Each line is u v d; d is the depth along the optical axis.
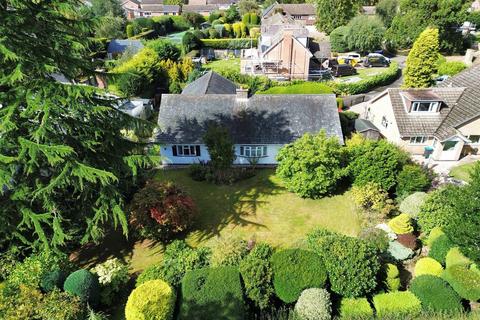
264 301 14.69
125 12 101.94
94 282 15.03
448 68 50.59
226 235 20.05
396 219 19.59
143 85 43.31
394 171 23.62
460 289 14.71
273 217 23.12
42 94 14.77
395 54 69.44
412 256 18.67
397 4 74.19
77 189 17.47
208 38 82.00
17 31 14.27
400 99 31.72
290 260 15.43
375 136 33.38
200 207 24.25
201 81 39.78
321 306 13.70
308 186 24.20
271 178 28.27
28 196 16.14
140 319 13.03
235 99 31.61
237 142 29.52
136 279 17.34
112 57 61.22
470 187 16.48
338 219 22.86
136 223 19.67
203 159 30.83
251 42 76.19
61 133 16.61
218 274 15.20
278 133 29.77
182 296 14.30
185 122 30.62
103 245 20.27
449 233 16.67
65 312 13.45
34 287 14.52
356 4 76.62
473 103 29.62
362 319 13.64
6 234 16.00
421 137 30.58
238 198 25.39
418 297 14.84
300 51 54.91
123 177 21.11
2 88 15.82
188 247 18.58
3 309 13.49
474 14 72.94
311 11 91.69
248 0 104.38
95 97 18.53
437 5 59.06
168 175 28.92
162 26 93.69
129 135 30.28
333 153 24.36
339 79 54.53
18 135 15.51
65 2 15.24
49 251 16.05
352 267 14.81
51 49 15.44
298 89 42.78
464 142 29.22
